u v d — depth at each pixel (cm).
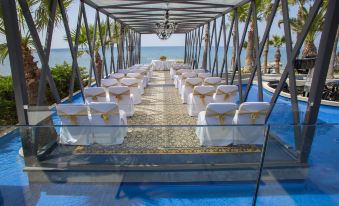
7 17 336
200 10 927
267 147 298
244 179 310
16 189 293
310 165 299
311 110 352
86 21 757
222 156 317
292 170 301
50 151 312
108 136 322
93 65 805
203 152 323
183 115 593
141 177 315
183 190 307
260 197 297
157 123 542
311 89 350
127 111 580
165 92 900
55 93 470
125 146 327
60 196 292
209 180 314
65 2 558
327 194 295
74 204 283
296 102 407
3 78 668
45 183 299
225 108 414
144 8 855
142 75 944
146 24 1429
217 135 321
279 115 418
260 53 591
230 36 963
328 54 325
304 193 299
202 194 305
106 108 420
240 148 315
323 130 297
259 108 417
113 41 1187
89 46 787
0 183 289
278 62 1766
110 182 306
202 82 716
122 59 1386
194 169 317
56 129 312
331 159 297
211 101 584
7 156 289
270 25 547
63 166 309
